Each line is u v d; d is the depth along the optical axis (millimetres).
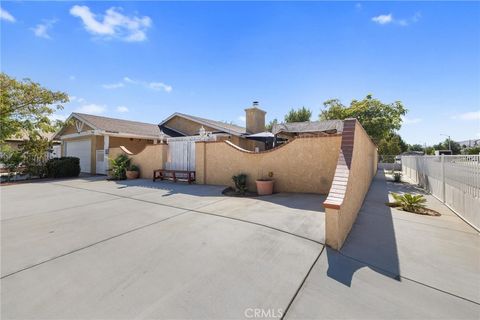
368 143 9281
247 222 4492
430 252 3412
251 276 2676
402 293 2396
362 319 2014
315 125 10711
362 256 3236
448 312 2109
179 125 18531
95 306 2162
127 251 3348
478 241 3869
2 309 2121
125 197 7215
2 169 12930
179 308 2131
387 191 9188
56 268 2883
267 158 8102
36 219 4961
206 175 9734
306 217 4738
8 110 12469
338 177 4227
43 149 13609
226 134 14820
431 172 8688
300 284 2527
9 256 3219
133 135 15578
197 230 4152
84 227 4414
